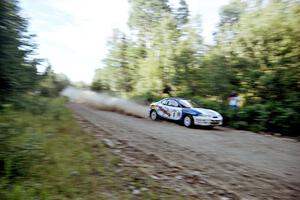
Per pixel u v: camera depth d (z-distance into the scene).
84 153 6.08
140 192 4.52
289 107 13.38
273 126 13.35
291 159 7.49
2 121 7.01
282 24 15.87
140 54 38.00
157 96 27.20
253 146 9.19
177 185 4.98
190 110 13.94
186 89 24.78
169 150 7.64
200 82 22.98
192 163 6.46
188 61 25.41
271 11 16.69
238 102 16.64
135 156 6.64
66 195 4.12
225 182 5.30
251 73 16.66
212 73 18.83
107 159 6.02
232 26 20.59
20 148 4.89
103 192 4.37
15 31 9.75
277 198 4.66
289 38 15.41
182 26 28.34
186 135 10.66
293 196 4.78
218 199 4.51
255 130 13.75
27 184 4.27
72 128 9.02
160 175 5.41
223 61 18.75
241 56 18.14
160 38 28.83
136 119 15.58
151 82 28.52
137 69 36.16
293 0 15.66
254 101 16.53
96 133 8.93
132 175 5.23
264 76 15.60
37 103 11.44
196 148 8.22
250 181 5.43
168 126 13.34
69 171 4.93
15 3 9.70
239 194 4.75
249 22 17.97
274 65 15.63
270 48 16.44
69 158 5.62
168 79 27.14
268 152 8.32
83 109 19.89
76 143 7.01
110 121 12.96
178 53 26.41
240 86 17.73
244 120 14.59
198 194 4.65
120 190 4.52
